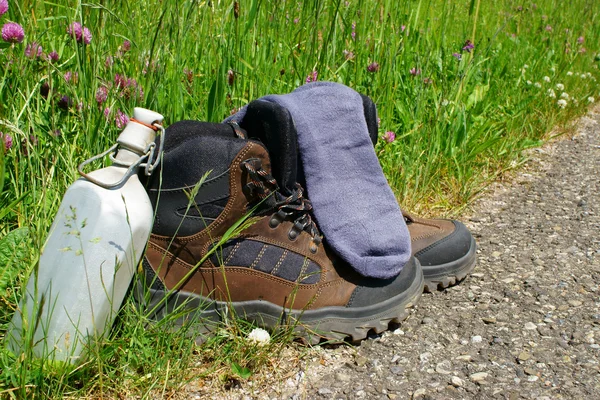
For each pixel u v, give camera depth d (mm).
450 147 1479
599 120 2154
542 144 1807
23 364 847
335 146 1021
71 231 890
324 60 1367
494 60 2049
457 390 933
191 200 938
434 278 1115
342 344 1008
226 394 921
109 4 1163
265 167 972
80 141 1110
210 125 1001
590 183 1537
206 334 979
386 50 1482
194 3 1182
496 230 1324
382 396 925
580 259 1221
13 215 1037
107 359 911
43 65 1104
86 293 888
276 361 968
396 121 1522
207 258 977
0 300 950
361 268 1003
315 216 1021
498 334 1028
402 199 1362
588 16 3193
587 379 947
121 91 1147
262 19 1361
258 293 987
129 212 906
